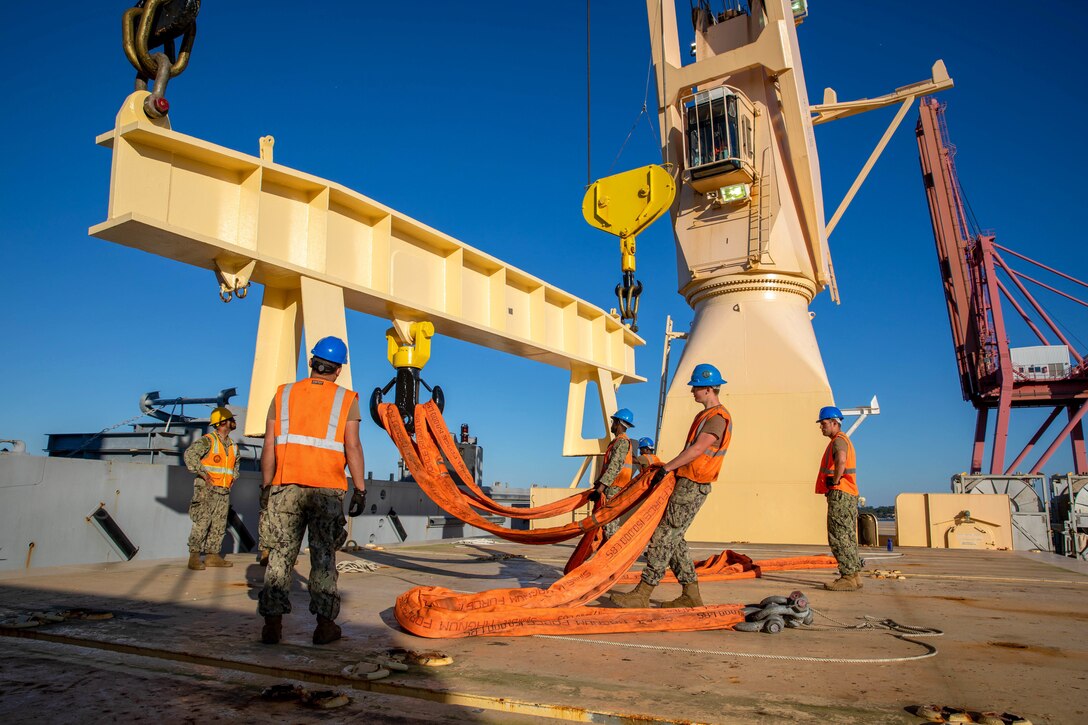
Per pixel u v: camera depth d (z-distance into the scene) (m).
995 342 45.59
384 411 7.65
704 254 15.95
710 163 14.87
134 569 7.77
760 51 14.48
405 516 14.28
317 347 4.45
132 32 6.73
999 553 13.01
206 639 4.09
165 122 6.98
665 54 15.86
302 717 2.81
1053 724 2.84
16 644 4.02
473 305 11.59
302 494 4.11
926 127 48.75
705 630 4.79
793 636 4.62
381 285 9.38
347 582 7.12
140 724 2.69
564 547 13.10
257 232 7.81
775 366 15.02
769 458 14.54
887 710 2.97
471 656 3.86
